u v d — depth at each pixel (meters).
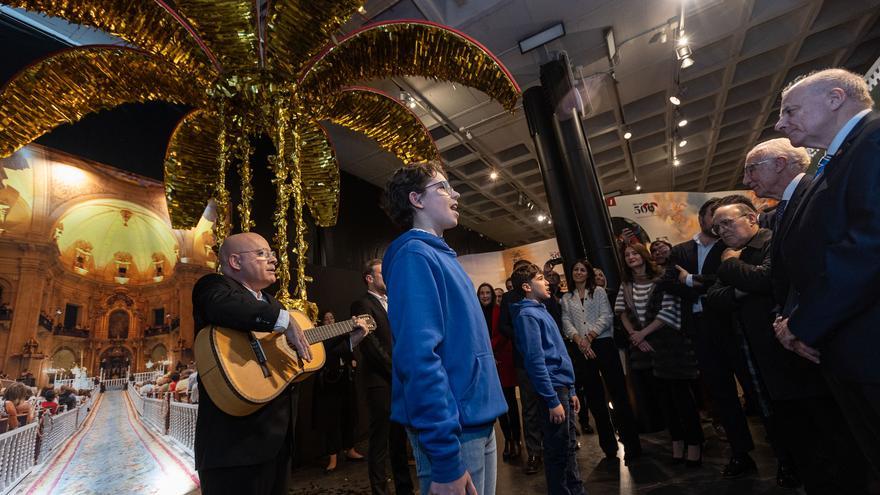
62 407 2.95
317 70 2.76
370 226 8.36
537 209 12.71
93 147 3.66
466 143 8.09
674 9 5.28
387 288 1.05
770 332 1.72
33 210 3.17
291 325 1.45
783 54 6.64
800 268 1.19
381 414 2.41
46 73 2.45
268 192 5.38
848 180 1.08
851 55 6.86
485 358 1.00
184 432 3.62
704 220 2.84
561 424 1.94
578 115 5.23
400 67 2.97
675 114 7.63
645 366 3.20
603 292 3.23
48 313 3.08
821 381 1.54
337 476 3.34
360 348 2.54
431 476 0.83
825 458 1.58
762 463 2.59
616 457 3.03
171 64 2.55
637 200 6.06
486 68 2.83
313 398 3.85
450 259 1.10
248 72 2.53
